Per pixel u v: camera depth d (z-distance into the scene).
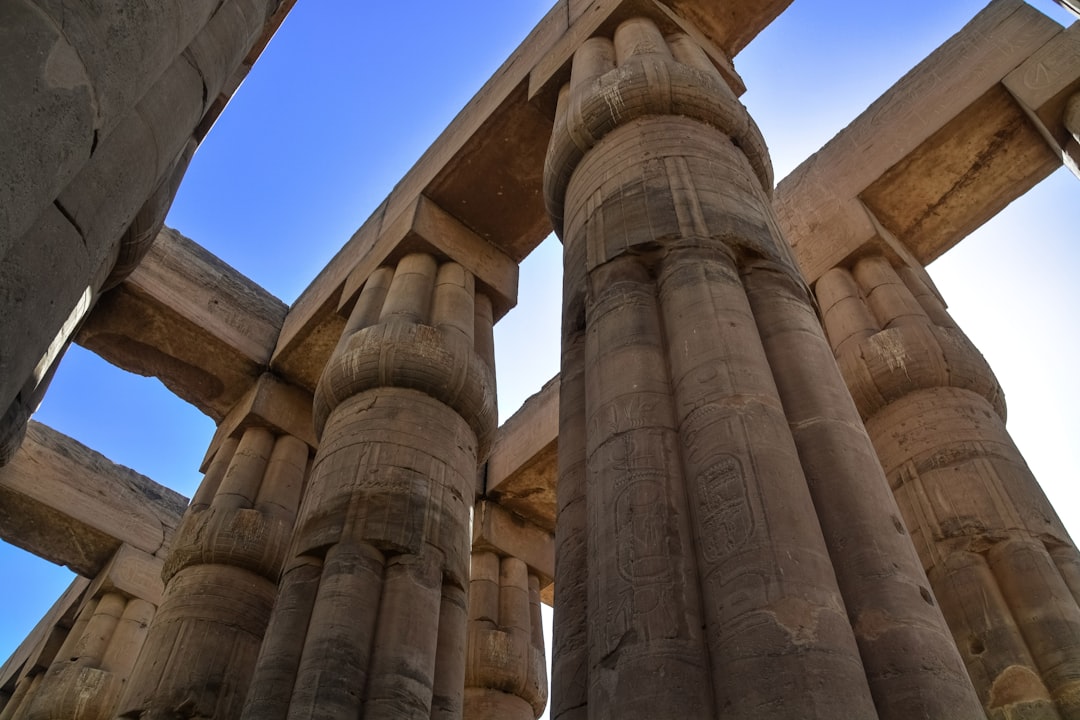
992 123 10.23
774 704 2.88
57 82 2.99
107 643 15.11
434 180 11.66
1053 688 6.09
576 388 5.19
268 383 13.10
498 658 13.16
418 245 11.34
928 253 11.23
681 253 5.15
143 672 9.27
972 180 10.66
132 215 4.36
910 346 8.68
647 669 3.23
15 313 3.13
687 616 3.38
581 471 4.72
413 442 8.47
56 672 14.43
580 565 4.26
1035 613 6.48
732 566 3.38
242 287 14.15
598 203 6.12
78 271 3.66
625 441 4.20
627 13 9.49
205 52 5.16
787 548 3.35
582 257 5.78
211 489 11.83
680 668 3.20
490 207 11.91
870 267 10.18
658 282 5.14
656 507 3.81
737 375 4.20
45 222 3.48
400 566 7.55
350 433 8.55
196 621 9.67
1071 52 9.52
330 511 7.86
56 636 17.41
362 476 8.06
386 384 9.02
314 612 7.21
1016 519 7.12
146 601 15.94
